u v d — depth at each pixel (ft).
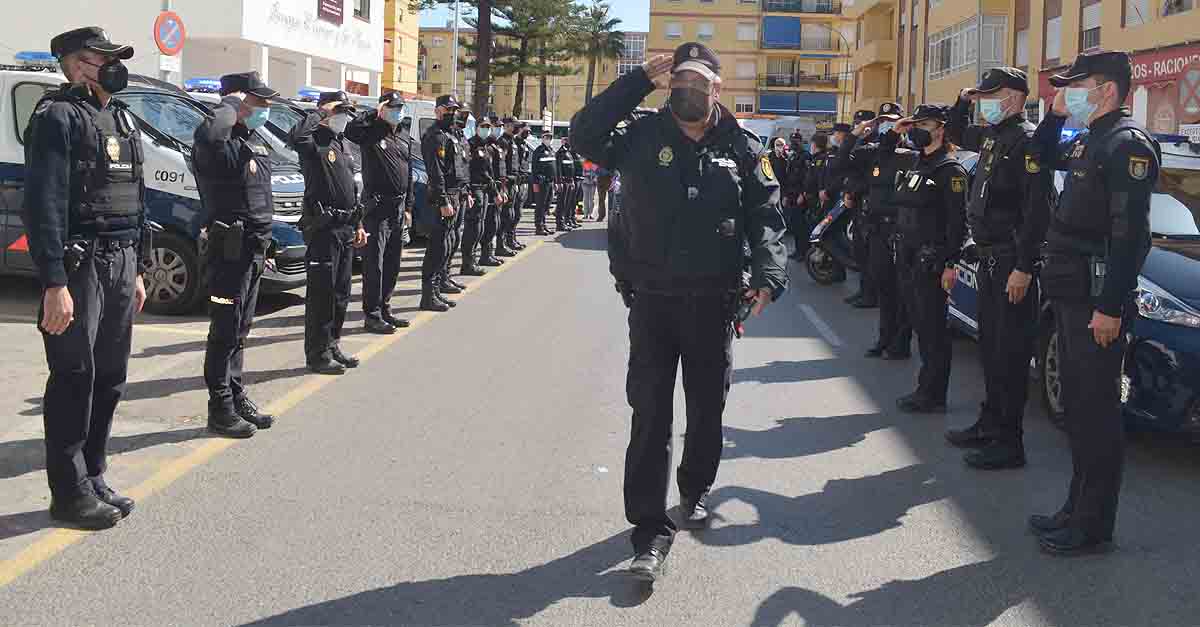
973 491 17.25
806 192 50.29
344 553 13.94
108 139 14.51
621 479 17.29
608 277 43.70
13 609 12.09
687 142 13.41
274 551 13.96
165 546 14.03
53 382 14.39
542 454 18.54
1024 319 18.33
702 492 15.29
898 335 28.17
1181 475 18.19
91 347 14.47
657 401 13.58
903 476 18.01
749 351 29.22
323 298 24.20
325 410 21.20
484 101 119.14
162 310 30.53
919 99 127.85
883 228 27.68
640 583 13.25
